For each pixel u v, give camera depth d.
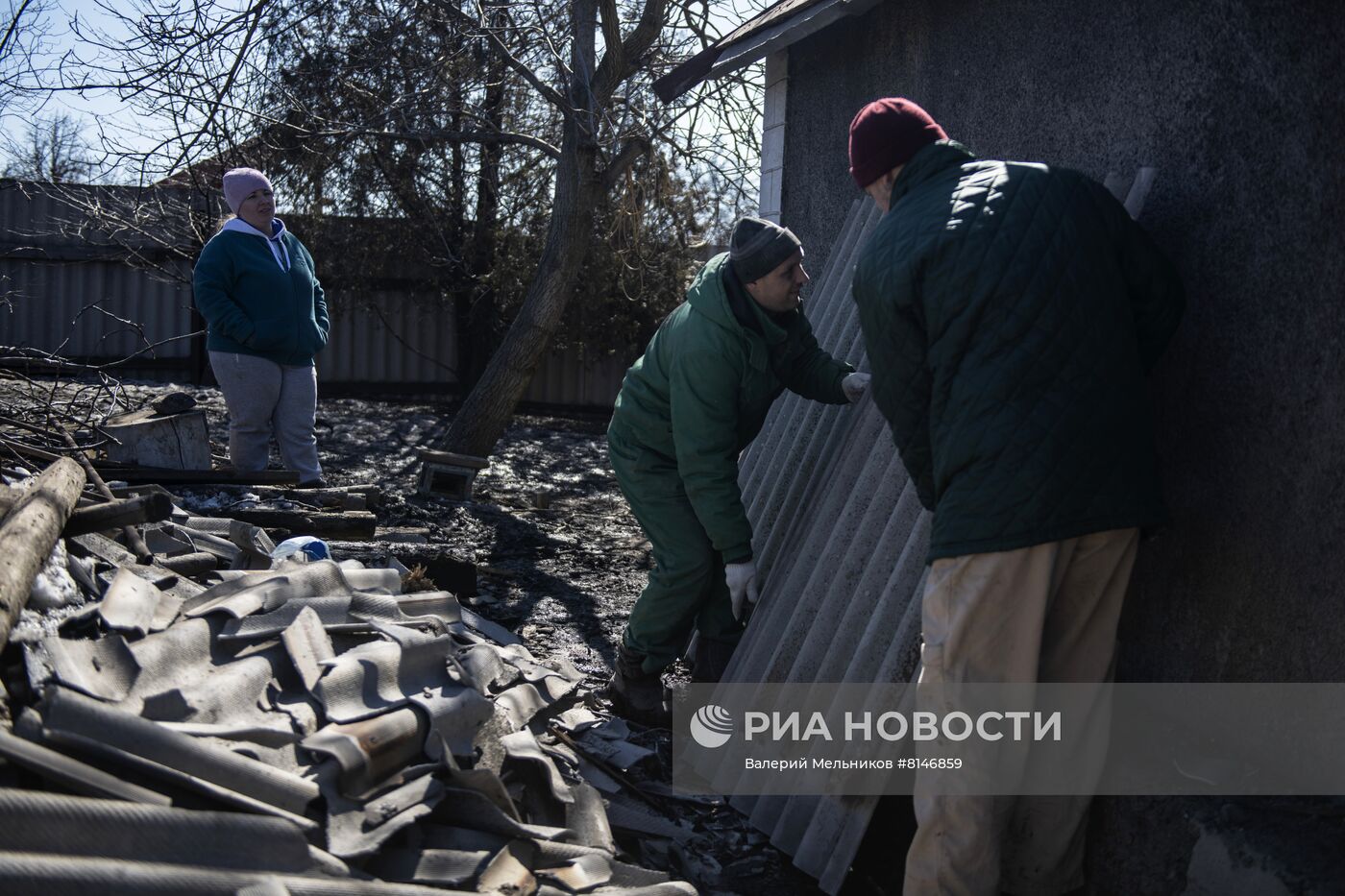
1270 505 2.57
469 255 14.05
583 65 8.16
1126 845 2.60
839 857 2.83
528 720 3.09
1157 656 2.93
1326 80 2.42
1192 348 2.80
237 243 5.73
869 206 4.56
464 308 14.67
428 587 4.34
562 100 8.22
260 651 2.57
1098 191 2.46
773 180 5.71
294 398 5.99
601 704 3.93
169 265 13.56
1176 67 2.86
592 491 8.69
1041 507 2.27
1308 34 2.46
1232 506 2.68
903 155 2.64
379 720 2.42
